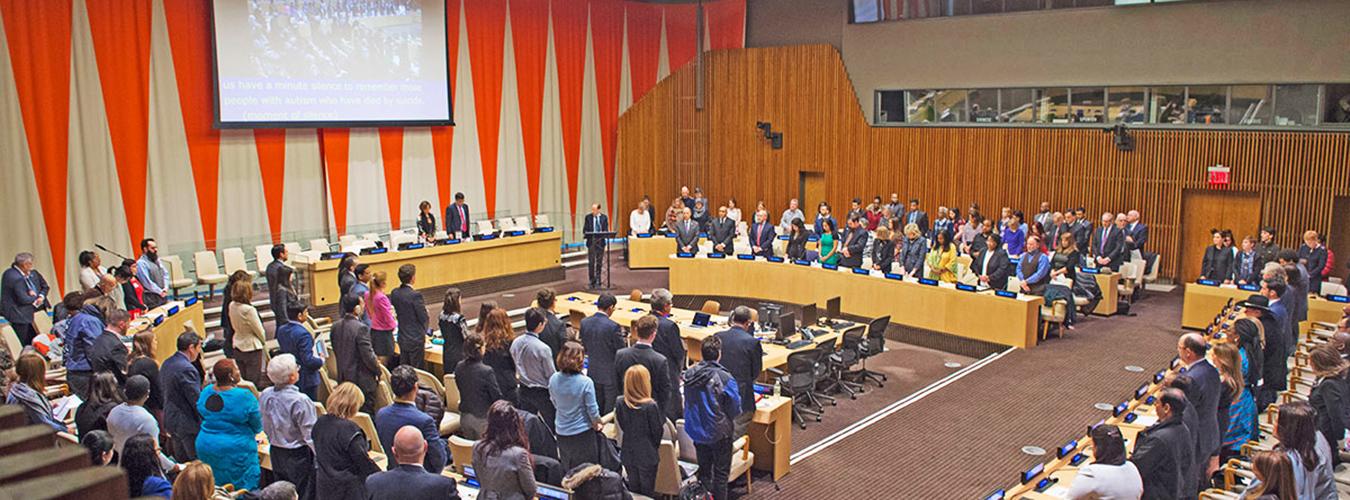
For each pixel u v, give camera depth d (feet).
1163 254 56.44
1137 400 26.37
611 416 26.78
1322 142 50.70
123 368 27.73
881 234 46.52
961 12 62.28
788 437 27.94
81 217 48.44
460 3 63.10
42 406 23.07
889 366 41.45
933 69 63.72
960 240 55.72
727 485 25.38
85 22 47.62
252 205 54.70
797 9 69.82
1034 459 29.17
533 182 69.26
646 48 74.18
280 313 35.58
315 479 21.62
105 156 49.01
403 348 33.53
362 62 57.67
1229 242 45.21
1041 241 44.16
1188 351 22.04
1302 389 30.55
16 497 10.94
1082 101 58.44
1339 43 49.47
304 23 54.75
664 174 73.82
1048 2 58.80
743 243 61.26
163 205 51.24
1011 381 36.81
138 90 49.75
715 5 72.79
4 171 45.85
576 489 19.11
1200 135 54.24
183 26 50.88
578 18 69.97
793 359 32.83
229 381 21.44
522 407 26.27
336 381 31.27
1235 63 52.70
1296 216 52.01
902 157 65.67
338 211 58.34
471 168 65.51
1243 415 24.66
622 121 72.69
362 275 32.71
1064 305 43.21
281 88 54.13
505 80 66.44
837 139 68.13
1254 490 18.33
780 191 70.95
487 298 55.26
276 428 21.26
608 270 57.93
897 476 27.94
